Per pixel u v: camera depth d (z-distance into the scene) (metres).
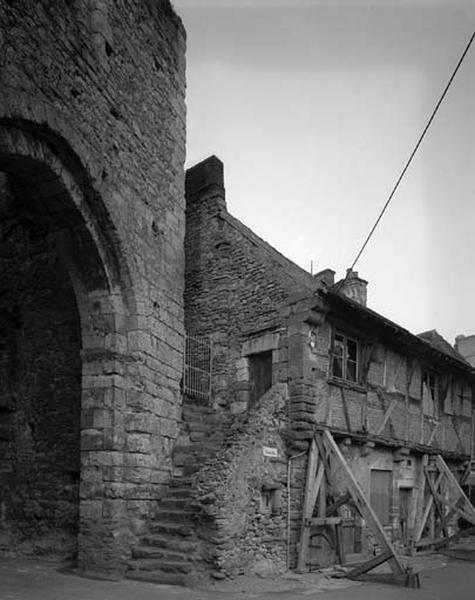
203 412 11.76
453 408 17.28
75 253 9.01
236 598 7.58
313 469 10.95
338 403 12.11
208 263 13.60
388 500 13.88
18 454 10.46
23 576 8.25
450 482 15.23
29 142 7.55
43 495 10.09
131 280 9.23
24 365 10.77
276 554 10.03
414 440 14.80
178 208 11.12
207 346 13.01
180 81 11.59
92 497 8.62
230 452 9.47
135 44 9.98
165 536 8.79
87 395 8.97
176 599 7.18
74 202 8.38
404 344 14.31
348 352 12.82
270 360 12.24
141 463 9.09
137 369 9.20
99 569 8.37
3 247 11.36
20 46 7.11
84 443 8.82
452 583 10.06
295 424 10.94
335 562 11.34
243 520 9.21
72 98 8.05
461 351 27.36
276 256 12.40
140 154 9.85
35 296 10.92
